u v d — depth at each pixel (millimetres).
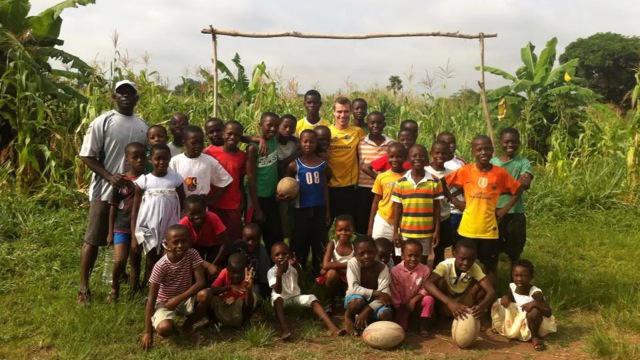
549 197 9438
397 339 4738
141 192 5227
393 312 5324
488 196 5477
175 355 4531
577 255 7363
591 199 9516
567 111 13148
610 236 8070
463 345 4773
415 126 6508
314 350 4738
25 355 4504
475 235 5488
